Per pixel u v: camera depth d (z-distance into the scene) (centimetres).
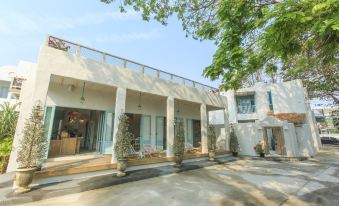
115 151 719
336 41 285
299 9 243
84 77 707
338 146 2280
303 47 309
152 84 953
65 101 854
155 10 662
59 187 539
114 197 511
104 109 984
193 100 1172
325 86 1602
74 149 938
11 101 1633
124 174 702
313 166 1010
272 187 612
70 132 1188
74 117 1227
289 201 489
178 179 715
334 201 488
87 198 500
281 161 1196
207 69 442
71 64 681
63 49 693
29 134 515
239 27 374
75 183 582
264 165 1043
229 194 541
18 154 500
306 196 526
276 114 1734
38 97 585
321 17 224
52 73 628
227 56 395
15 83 1185
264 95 1992
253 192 561
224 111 1466
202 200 494
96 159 812
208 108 1501
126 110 1071
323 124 3544
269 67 474
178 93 1083
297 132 1429
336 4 198
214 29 443
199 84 1293
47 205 446
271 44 291
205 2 600
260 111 1991
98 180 624
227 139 1423
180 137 940
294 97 1761
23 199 455
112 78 792
